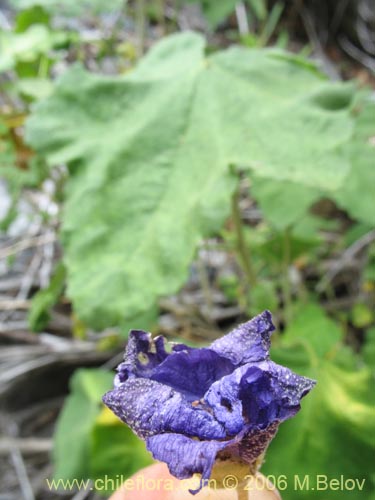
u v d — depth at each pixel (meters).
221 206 0.15
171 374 0.09
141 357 0.09
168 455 0.08
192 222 0.15
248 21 0.35
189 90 0.17
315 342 0.19
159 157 0.17
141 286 0.15
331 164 0.15
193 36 0.18
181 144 0.17
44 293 0.21
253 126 0.16
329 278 0.27
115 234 0.16
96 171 0.17
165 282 0.15
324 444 0.17
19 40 0.22
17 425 0.26
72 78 0.18
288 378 0.09
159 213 0.16
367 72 0.37
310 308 0.20
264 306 0.20
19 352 0.26
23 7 0.23
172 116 0.17
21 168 0.24
